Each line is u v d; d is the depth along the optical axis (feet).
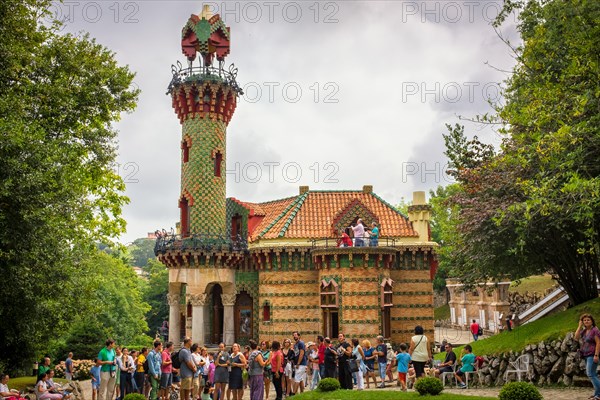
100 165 106.11
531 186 68.80
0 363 91.91
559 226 82.33
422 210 133.39
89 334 162.71
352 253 119.14
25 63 90.84
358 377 77.71
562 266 97.19
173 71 134.82
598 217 76.28
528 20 94.43
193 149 131.75
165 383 75.05
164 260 127.44
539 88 74.74
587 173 70.74
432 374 85.35
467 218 91.86
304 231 131.54
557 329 81.05
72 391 91.76
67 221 84.38
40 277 77.61
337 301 119.85
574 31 75.51
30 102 88.43
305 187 147.43
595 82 70.69
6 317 82.33
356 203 131.75
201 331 124.67
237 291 132.05
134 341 214.48
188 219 130.52
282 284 127.13
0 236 67.26
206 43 135.74
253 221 143.54
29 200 68.23
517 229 78.64
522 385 54.65
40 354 104.88
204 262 126.52
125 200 121.70
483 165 91.71
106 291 196.03
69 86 97.55
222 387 73.77
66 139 96.58
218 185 132.26
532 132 75.41
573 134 68.85
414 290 130.62
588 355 57.31
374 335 118.21
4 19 84.64
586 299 94.63
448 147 101.19
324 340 78.79
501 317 169.68
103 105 103.55
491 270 98.84
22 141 68.44
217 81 131.54
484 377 84.58
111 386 79.56
